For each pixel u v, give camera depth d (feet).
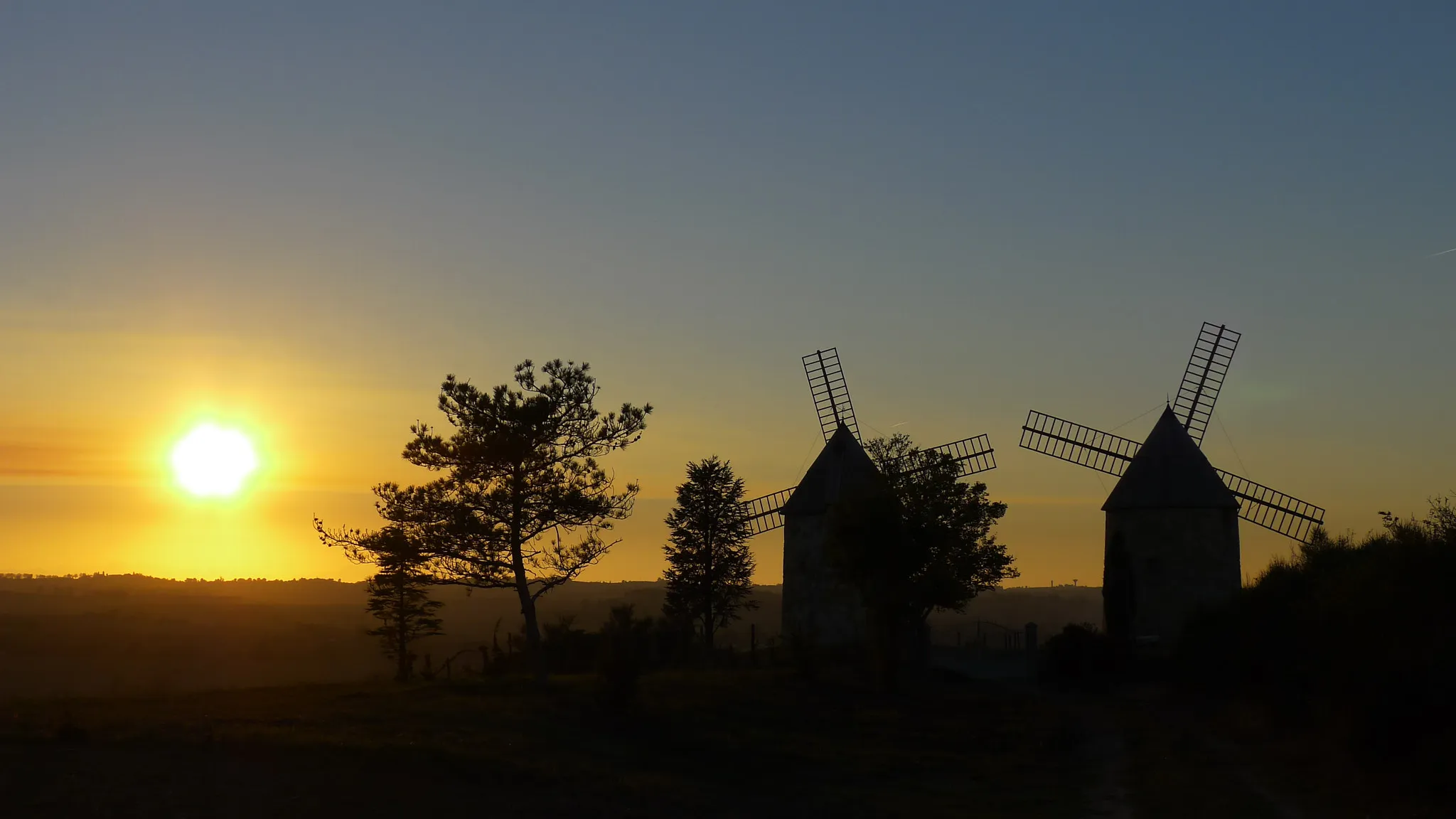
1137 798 87.35
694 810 76.18
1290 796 83.66
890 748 108.88
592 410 132.57
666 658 193.47
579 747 92.79
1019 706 143.23
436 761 78.28
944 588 150.51
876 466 163.43
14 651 329.52
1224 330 229.45
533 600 128.98
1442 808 73.41
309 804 65.41
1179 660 166.71
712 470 271.08
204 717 90.63
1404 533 97.81
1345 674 94.27
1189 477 200.34
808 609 202.49
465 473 128.06
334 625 545.85
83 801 61.67
